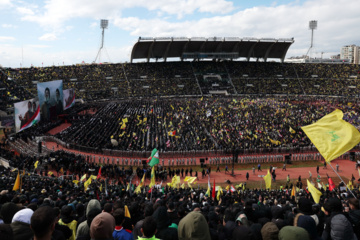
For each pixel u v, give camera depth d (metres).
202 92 114.69
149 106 85.19
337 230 6.62
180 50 129.38
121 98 103.50
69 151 49.53
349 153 51.66
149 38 115.62
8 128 59.28
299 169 46.44
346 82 121.19
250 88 118.88
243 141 54.22
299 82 123.25
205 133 59.34
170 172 40.75
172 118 69.19
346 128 11.99
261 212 10.57
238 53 131.25
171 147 50.50
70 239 7.84
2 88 77.62
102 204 13.74
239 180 41.00
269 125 64.69
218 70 129.50
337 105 91.94
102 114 74.25
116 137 54.28
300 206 8.63
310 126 12.82
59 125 68.62
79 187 25.16
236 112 76.50
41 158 40.03
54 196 15.73
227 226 8.28
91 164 40.28
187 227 6.06
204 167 45.94
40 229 4.94
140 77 118.38
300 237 5.53
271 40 125.00
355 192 24.47
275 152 52.56
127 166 44.06
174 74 123.38
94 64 118.81
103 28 131.38
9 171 32.06
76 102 92.50
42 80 96.62
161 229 7.46
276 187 38.56
